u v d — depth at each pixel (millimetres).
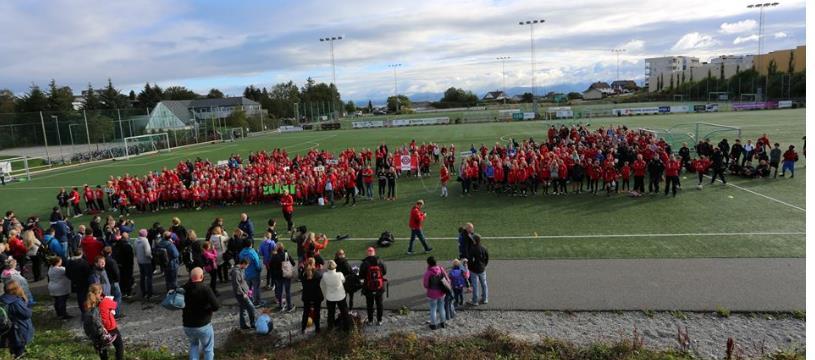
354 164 31000
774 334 11000
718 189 25375
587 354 10344
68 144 66438
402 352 10750
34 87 94188
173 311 13898
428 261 12000
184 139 75875
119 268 14539
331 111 144625
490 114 98188
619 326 11688
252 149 63062
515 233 19516
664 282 13898
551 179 26125
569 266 15508
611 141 33812
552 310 12625
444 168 27203
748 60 169250
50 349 11438
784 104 86312
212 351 10148
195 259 14781
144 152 65688
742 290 13133
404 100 175125
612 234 18719
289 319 12953
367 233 20938
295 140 73125
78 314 13984
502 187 27781
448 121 92625
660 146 29719
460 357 10359
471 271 12969
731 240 17281
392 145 58125
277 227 22938
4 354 10281
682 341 10648
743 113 77812
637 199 24125
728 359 9680
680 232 18516
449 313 12367
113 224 18172
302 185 27047
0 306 10094
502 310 12781
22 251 17062
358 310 13273
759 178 27578
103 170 48938
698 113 83625
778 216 20047
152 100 140625
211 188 28094
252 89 168750
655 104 114000
